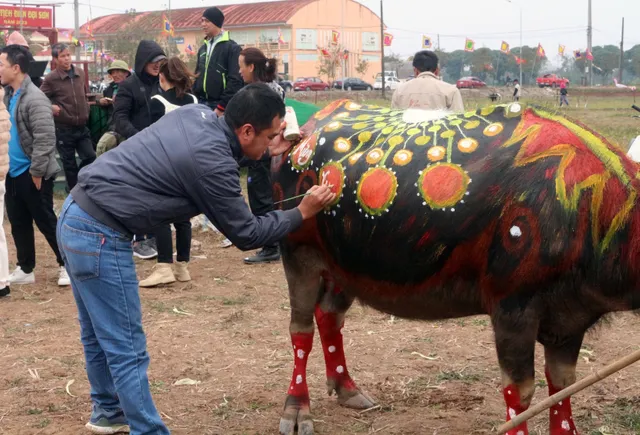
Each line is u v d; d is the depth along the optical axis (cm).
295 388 462
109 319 392
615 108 3272
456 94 728
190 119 381
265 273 823
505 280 363
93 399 451
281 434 452
